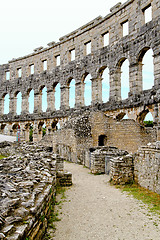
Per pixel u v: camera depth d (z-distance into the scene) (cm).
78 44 4688
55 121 5062
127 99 3362
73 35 4822
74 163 2628
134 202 1107
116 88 3691
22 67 6169
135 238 767
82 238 765
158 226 846
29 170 1132
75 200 1177
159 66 2822
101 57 4050
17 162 1353
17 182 891
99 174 1900
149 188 1266
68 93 4984
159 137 2572
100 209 1037
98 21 4162
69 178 1509
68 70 4881
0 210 598
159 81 2781
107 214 973
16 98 6375
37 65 5756
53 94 5319
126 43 3491
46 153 1761
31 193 781
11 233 513
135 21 3344
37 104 5628
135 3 3369
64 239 754
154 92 2834
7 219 564
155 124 2764
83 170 2134
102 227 849
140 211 991
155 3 2969
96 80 4156
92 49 4294
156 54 2880
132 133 2762
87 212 1001
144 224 867
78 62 4622
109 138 2692
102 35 4172
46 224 797
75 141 2642
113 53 3772
